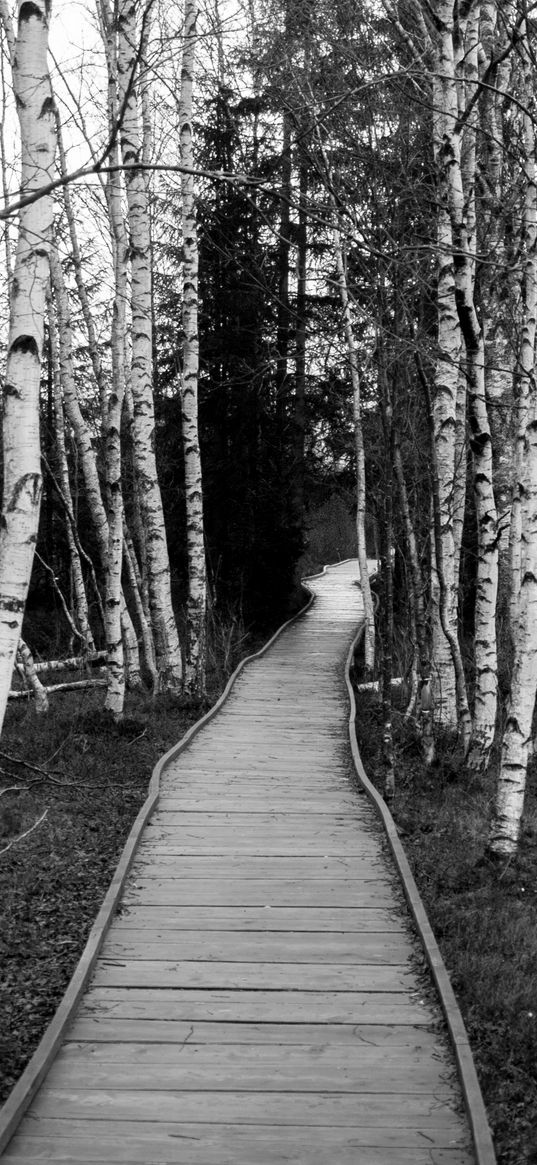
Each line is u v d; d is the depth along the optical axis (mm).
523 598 9602
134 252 15898
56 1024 6020
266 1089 5527
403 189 11117
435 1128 5207
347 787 12016
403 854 9180
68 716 15375
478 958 7473
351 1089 5539
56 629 25641
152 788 11297
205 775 12469
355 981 6871
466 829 11016
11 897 8656
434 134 11344
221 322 28469
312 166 13242
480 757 13164
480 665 13188
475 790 12539
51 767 12453
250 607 29562
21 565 5988
